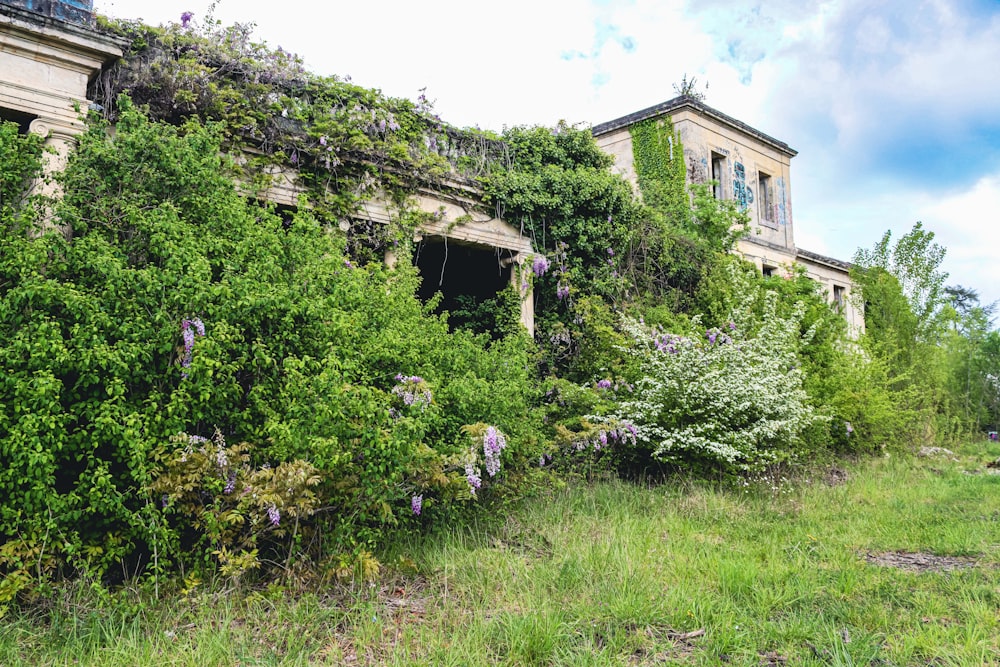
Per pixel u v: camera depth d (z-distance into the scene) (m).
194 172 5.77
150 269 4.82
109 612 3.95
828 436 11.72
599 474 8.26
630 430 8.21
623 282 11.76
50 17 6.40
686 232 14.58
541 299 11.22
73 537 4.17
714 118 18.91
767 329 10.75
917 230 18.50
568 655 3.56
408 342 6.10
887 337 17.45
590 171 11.78
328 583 4.55
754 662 3.56
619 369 9.82
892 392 14.43
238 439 5.07
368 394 4.69
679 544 5.81
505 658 3.56
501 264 10.93
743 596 4.59
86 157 5.44
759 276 14.89
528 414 7.39
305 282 5.55
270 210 6.39
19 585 3.87
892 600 4.61
